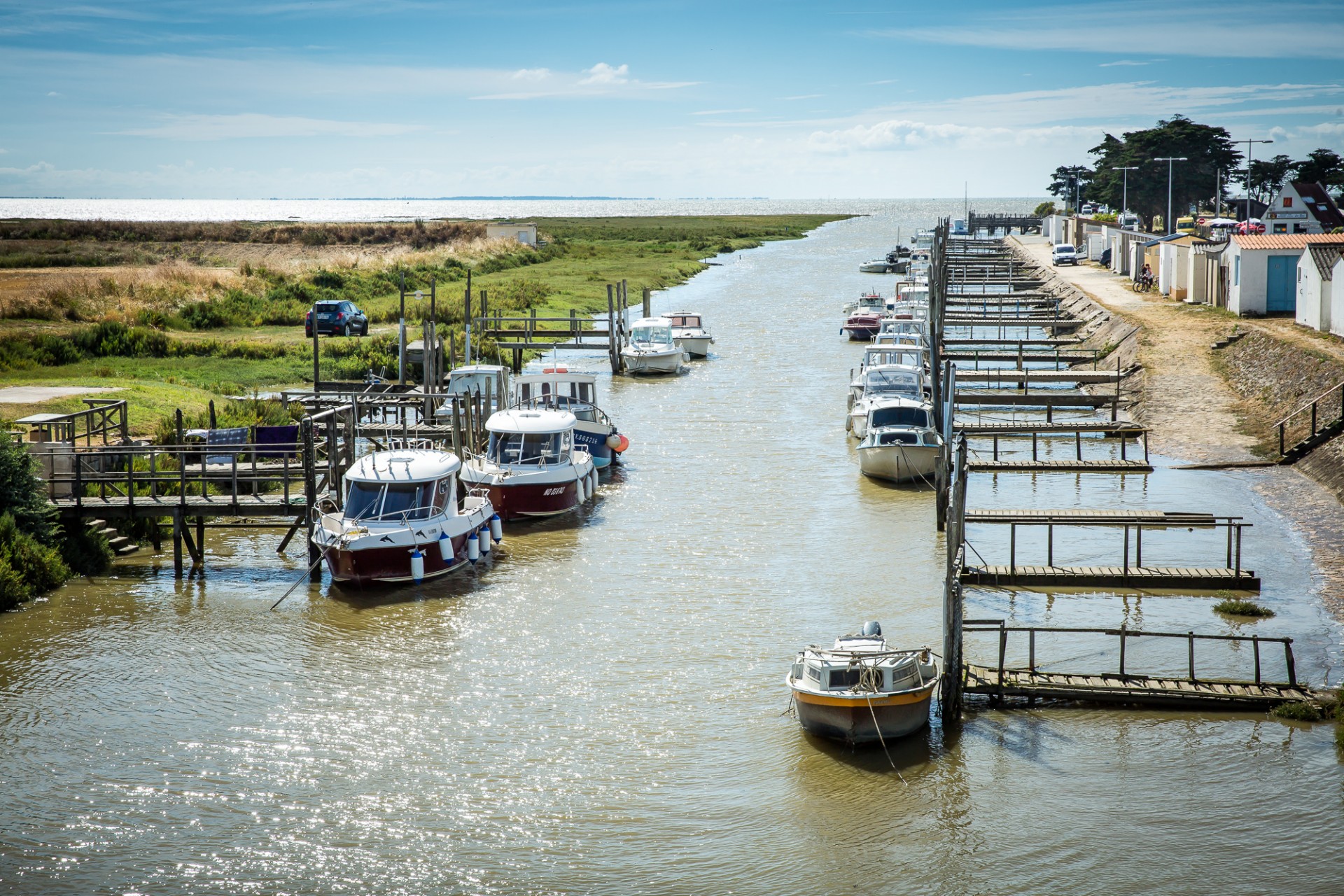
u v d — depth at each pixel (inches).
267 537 1245.7
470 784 699.4
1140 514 1085.1
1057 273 3742.6
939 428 1643.7
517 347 2368.4
